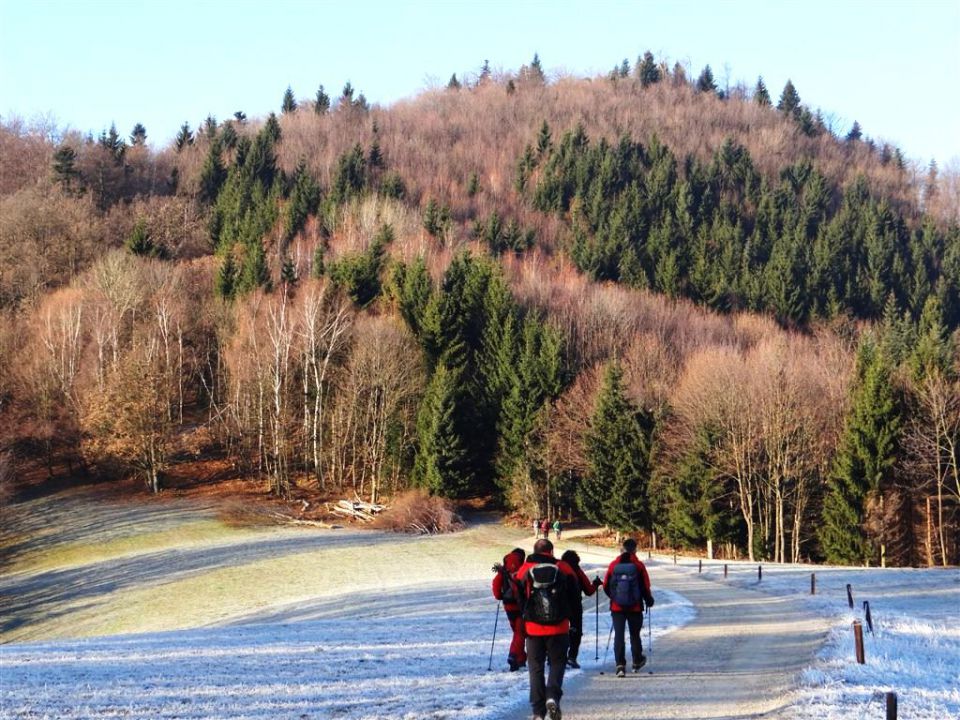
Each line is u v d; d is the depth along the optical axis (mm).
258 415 78625
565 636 10656
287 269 100812
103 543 59406
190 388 93188
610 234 118375
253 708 12586
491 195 150875
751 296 111250
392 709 12086
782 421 62844
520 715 11641
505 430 74062
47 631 41000
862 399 61406
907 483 62312
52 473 76875
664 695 12977
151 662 18438
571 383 77312
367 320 84312
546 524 66250
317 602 40094
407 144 178500
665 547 66938
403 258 103625
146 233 110438
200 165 152375
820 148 188875
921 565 62438
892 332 89750
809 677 14148
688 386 68500
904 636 21406
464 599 36312
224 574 49469
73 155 129125
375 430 75375
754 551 63562
